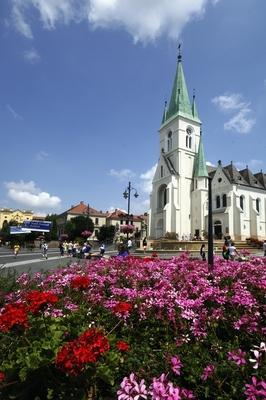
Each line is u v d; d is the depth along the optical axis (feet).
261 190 210.59
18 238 259.19
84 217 306.76
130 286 22.02
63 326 12.54
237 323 13.29
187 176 222.28
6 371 10.17
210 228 32.76
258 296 17.67
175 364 10.62
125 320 15.38
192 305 15.34
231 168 212.43
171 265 28.09
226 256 56.18
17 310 11.34
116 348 12.12
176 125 231.30
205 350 12.34
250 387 8.79
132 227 112.16
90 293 19.56
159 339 14.48
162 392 8.72
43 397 10.57
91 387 11.11
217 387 10.03
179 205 212.64
